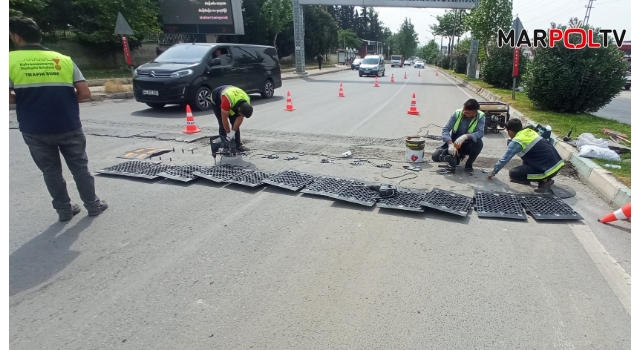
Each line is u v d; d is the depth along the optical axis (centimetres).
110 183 475
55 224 365
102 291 266
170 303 254
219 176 493
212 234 349
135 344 219
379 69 2948
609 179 441
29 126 336
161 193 446
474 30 2339
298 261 305
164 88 957
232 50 1170
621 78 940
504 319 239
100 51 2192
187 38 2472
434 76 3188
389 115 1026
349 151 638
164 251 319
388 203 414
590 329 231
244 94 578
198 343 219
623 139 647
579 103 965
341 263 303
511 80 1731
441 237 346
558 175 522
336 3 2597
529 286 273
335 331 229
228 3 2250
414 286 273
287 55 4300
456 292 266
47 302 254
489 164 578
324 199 434
